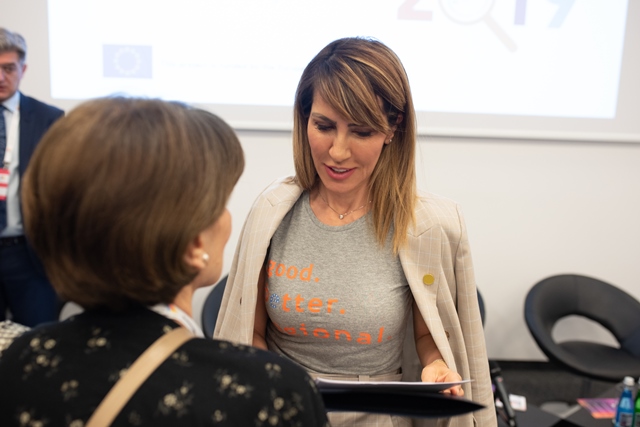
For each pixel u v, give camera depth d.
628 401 1.67
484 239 2.85
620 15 2.60
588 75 2.66
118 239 0.52
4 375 0.55
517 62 2.62
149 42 2.53
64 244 0.53
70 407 0.51
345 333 1.08
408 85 1.02
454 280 1.14
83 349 0.55
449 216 1.11
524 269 2.89
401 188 1.08
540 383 2.89
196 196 0.55
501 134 2.69
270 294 1.12
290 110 2.64
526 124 2.69
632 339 2.47
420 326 1.20
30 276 2.39
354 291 1.07
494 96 2.65
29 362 0.55
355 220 1.12
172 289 0.57
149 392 0.51
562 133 2.70
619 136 2.71
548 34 2.61
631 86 2.67
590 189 2.81
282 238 1.14
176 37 2.53
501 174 2.78
